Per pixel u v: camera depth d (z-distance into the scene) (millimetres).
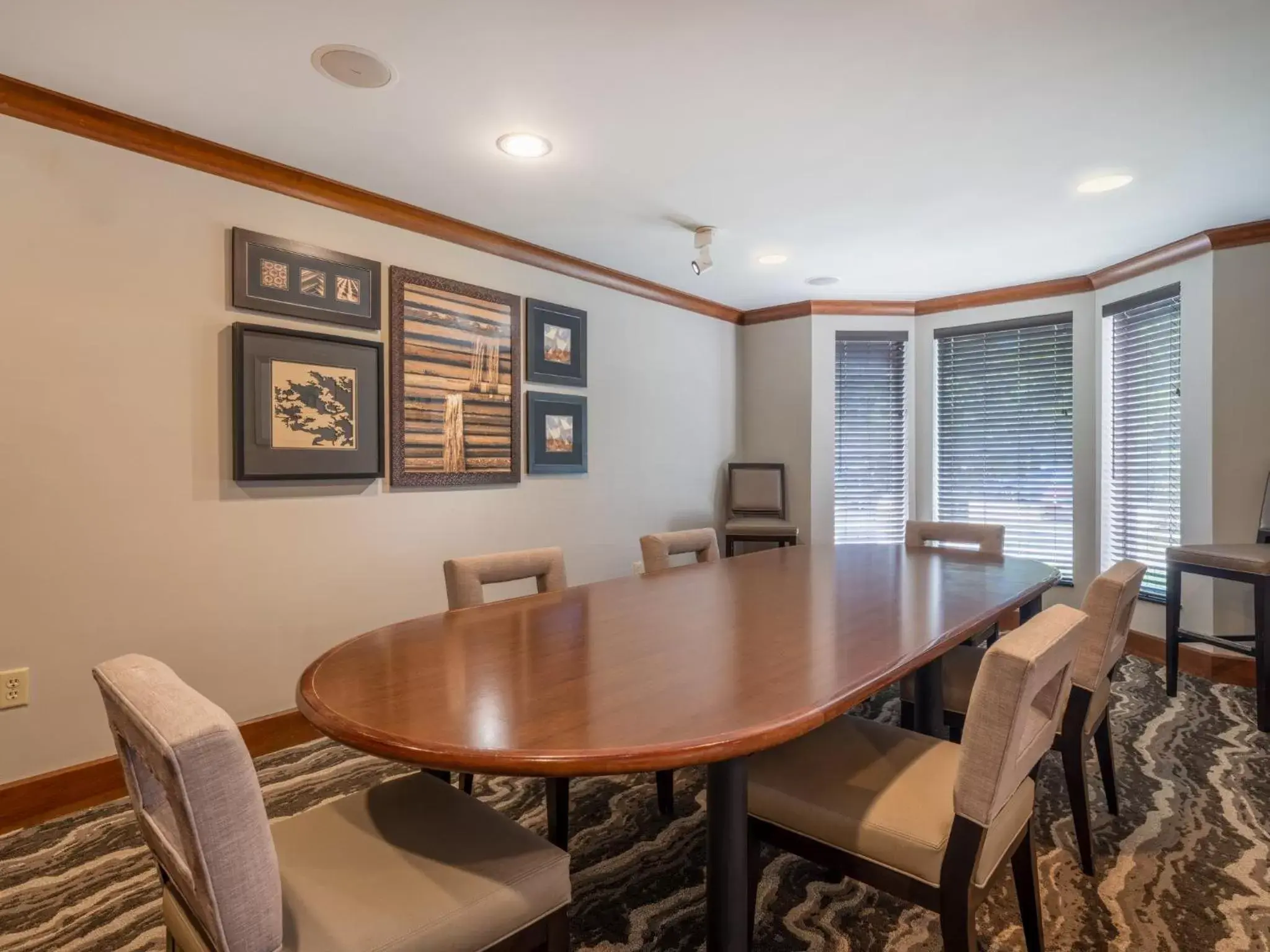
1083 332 4199
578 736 997
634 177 2693
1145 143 2426
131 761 1048
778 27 1765
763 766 1391
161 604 2342
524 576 2160
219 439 2469
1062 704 1360
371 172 2635
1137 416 3875
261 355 2539
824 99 2125
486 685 1218
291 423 2617
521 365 3527
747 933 1179
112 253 2232
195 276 2406
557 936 1096
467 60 1904
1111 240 3473
